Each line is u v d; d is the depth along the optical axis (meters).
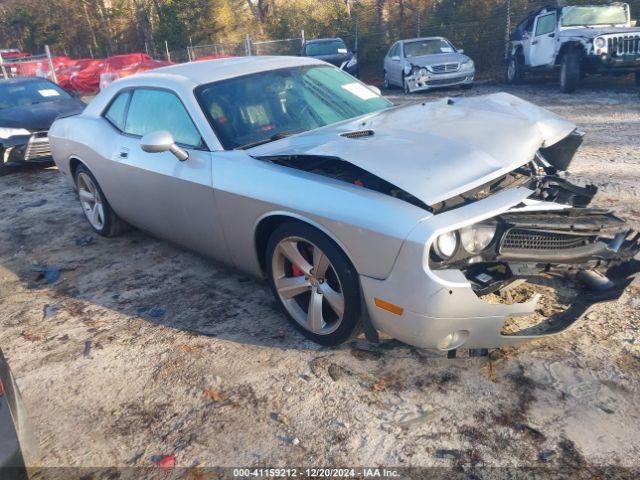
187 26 33.34
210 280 4.36
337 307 3.07
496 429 2.54
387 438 2.55
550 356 3.00
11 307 4.26
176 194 3.93
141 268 4.73
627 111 9.63
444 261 2.62
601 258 2.97
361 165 2.82
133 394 3.05
